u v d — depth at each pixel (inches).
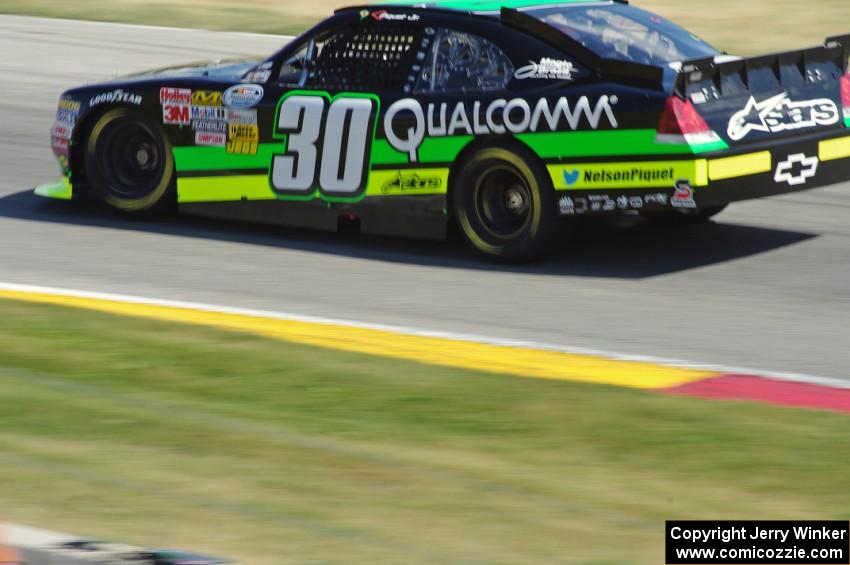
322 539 613.6
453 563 588.7
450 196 1189.7
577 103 1106.1
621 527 631.8
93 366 893.2
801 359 926.4
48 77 2132.1
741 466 711.1
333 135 1216.8
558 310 1050.1
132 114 1320.1
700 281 1131.9
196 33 2596.0
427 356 919.0
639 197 1095.0
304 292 1103.0
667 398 824.3
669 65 1134.4
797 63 1155.3
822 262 1189.1
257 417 795.4
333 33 1232.2
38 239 1275.8
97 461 718.5
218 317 1016.9
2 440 751.1
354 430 771.4
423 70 1185.4
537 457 727.1
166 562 581.6
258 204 1267.2
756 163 1098.1
